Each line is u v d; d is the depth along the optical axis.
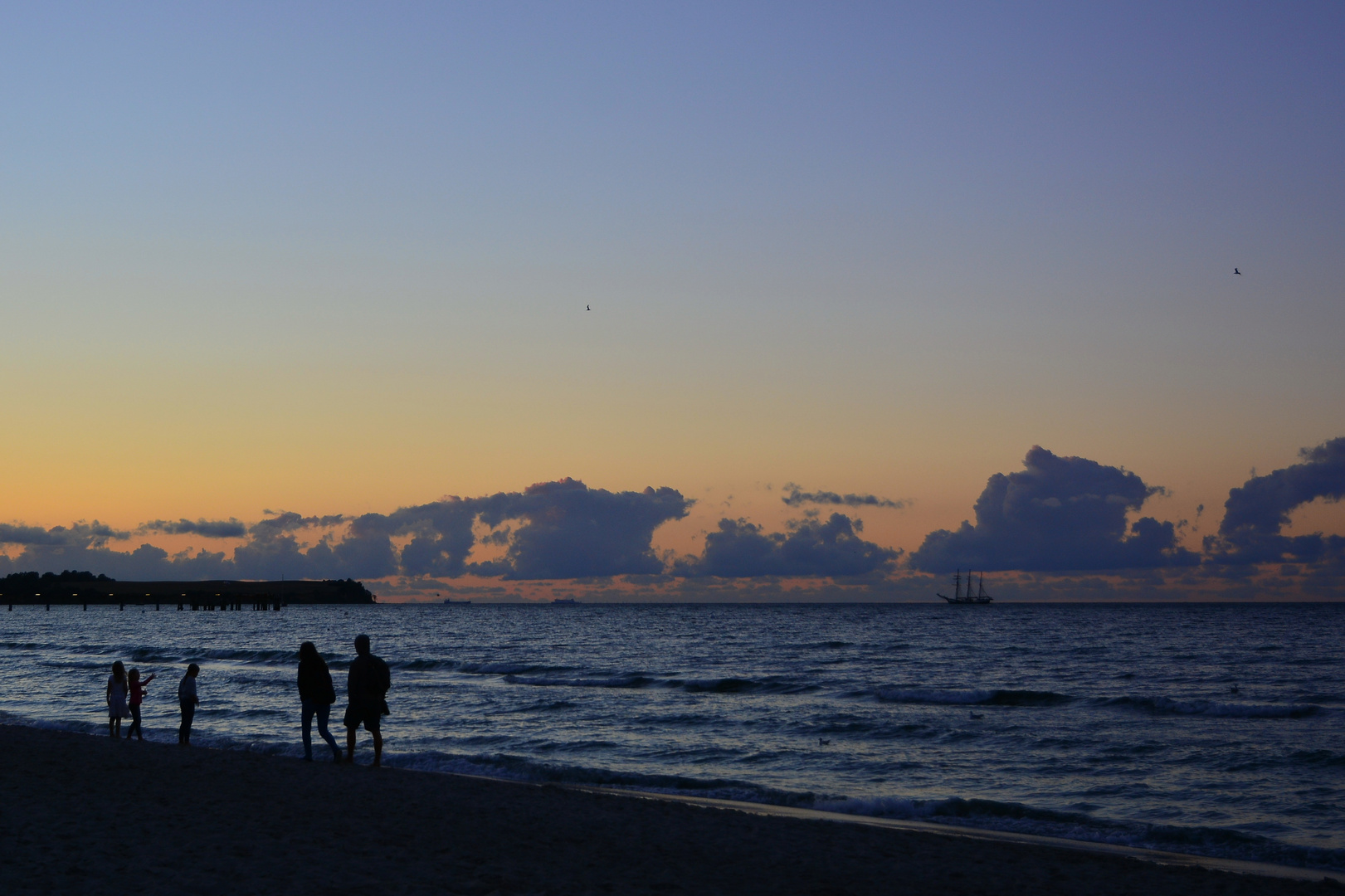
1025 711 37.94
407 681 51.22
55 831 11.98
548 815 15.55
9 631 132.38
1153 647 89.44
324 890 9.59
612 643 102.81
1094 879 12.62
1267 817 19.80
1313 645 90.56
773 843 14.11
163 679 50.09
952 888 11.74
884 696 43.41
